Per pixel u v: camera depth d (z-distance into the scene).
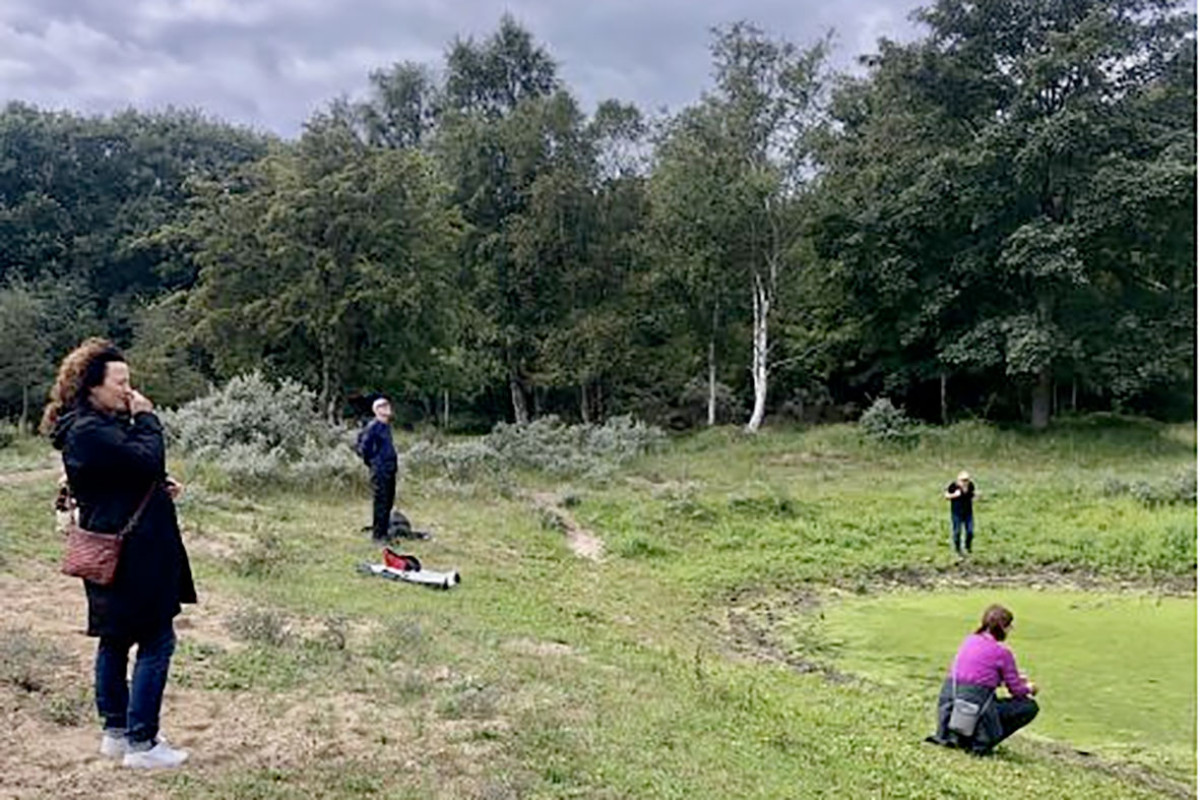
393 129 51.59
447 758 6.15
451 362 37.81
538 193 40.62
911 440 35.19
